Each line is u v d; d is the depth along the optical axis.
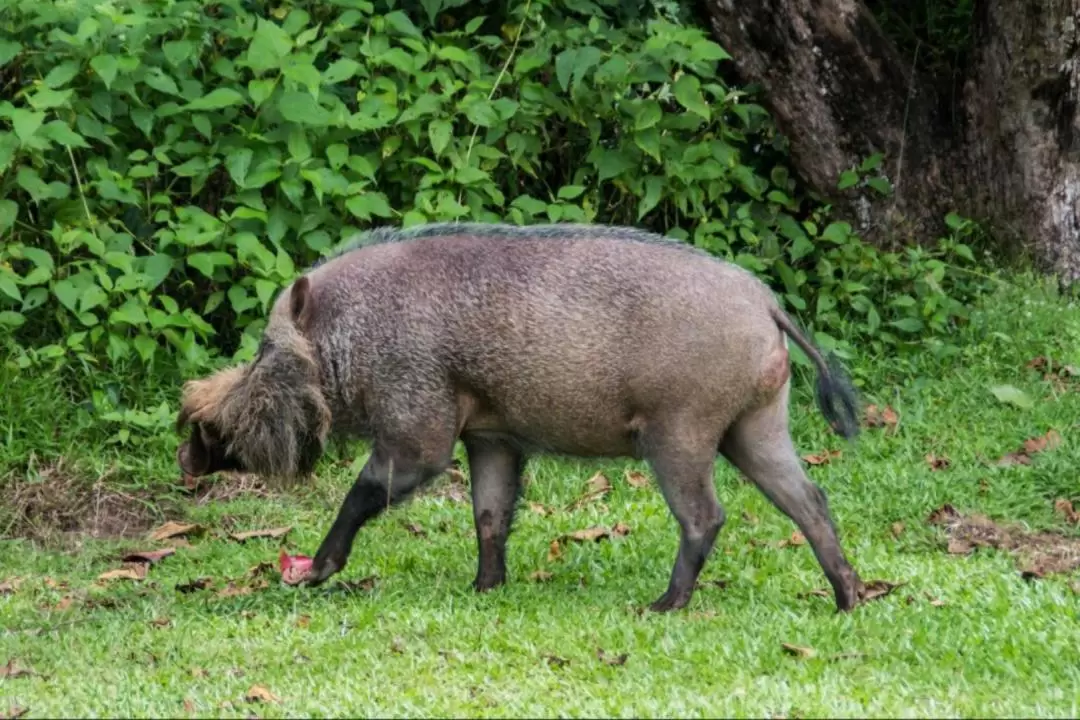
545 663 11.33
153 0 17.94
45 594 14.01
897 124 21.45
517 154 18.83
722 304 12.68
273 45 17.56
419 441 13.05
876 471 16.88
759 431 13.03
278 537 15.78
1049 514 15.96
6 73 18.14
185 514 16.42
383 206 17.70
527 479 17.16
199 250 17.88
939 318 19.69
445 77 18.39
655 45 18.78
